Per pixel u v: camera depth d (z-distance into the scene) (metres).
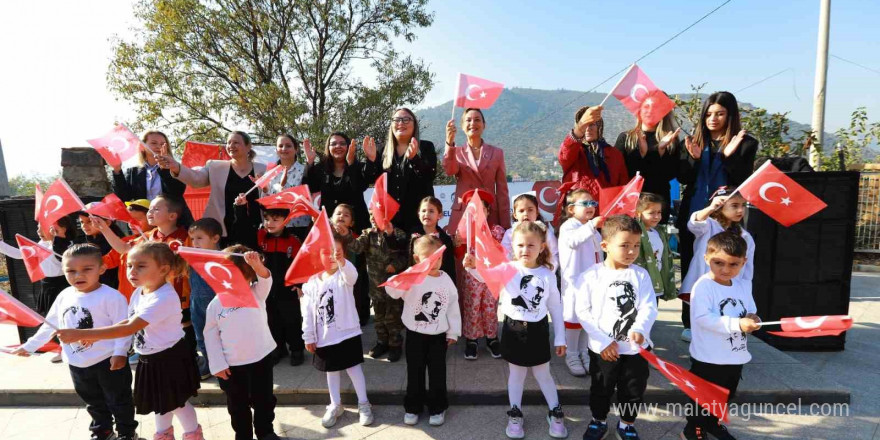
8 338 4.95
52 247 4.16
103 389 2.86
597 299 2.86
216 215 4.13
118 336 2.45
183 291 3.66
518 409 3.03
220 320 2.77
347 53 14.75
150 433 3.17
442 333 3.13
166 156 3.83
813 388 3.28
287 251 3.84
